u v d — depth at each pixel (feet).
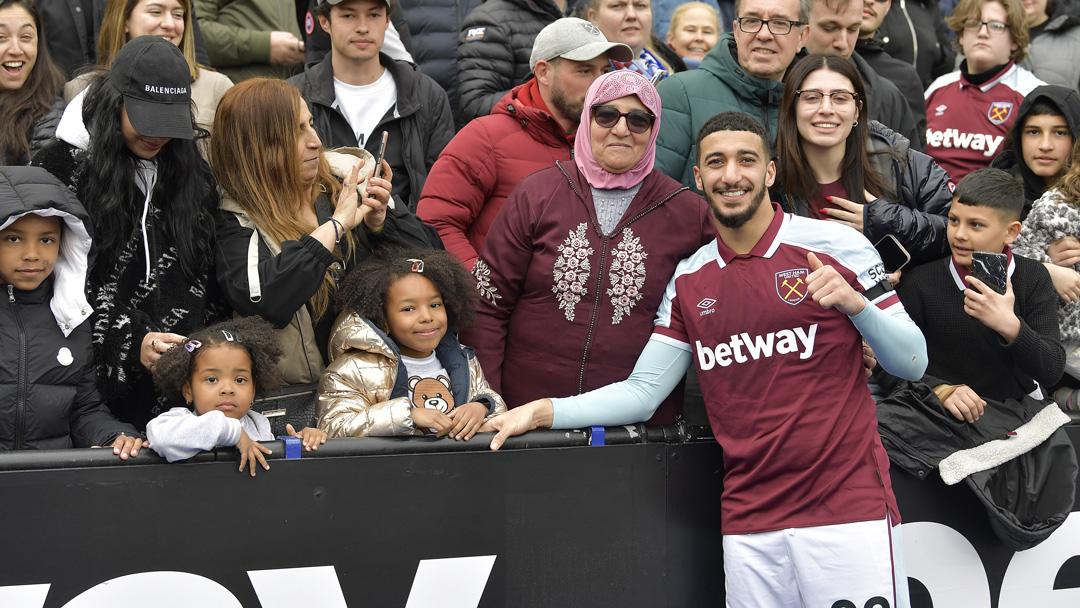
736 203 8.21
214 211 8.93
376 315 8.55
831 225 8.47
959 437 9.18
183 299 8.69
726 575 8.54
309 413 8.87
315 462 7.88
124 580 7.49
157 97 8.32
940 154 15.01
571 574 8.57
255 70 13.39
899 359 8.16
